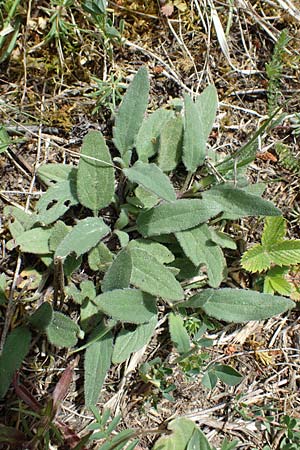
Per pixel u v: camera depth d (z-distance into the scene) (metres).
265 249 1.58
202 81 1.69
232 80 1.72
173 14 1.67
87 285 1.43
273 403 1.56
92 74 1.59
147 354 1.52
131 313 1.35
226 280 1.60
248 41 1.75
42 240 1.41
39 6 1.53
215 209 1.42
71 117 1.56
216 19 1.69
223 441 1.43
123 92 1.62
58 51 1.54
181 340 1.46
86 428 1.38
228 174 1.57
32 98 1.54
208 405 1.54
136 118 1.47
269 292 1.56
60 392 1.35
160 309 1.53
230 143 1.69
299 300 1.63
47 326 1.36
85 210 1.52
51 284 1.46
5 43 1.51
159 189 1.35
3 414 1.40
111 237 1.51
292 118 1.73
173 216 1.43
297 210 1.69
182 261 1.51
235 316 1.43
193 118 1.48
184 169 1.60
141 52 1.64
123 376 1.48
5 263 1.46
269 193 1.69
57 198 1.44
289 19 1.77
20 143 1.52
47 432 1.33
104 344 1.40
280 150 1.69
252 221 1.64
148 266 1.40
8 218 1.47
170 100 1.62
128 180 1.52
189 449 1.41
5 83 1.53
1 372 1.32
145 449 1.46
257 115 1.72
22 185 1.51
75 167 1.49
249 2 1.74
